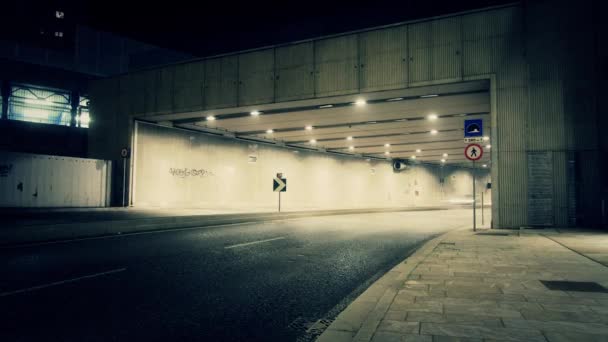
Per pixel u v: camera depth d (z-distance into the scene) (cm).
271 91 1998
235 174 3194
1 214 1806
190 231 1417
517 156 1523
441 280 607
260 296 553
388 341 343
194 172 2866
